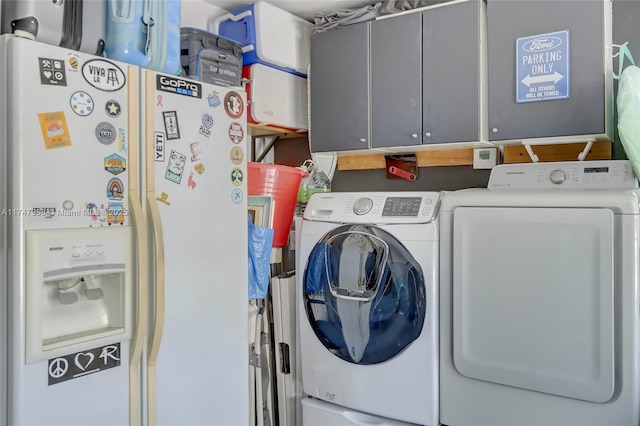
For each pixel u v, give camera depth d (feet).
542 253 5.40
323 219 7.20
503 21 6.89
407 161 8.95
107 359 4.89
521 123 6.79
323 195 7.50
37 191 4.33
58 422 4.49
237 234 6.24
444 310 6.14
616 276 5.06
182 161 5.59
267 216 7.90
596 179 6.16
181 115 5.59
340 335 6.91
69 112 4.57
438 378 6.22
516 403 5.65
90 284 4.87
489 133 7.07
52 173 4.44
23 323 4.22
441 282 6.16
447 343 6.12
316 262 7.15
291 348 7.81
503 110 6.93
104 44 5.15
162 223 5.37
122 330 4.97
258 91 8.30
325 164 9.38
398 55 7.80
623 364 5.02
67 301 4.69
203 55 7.16
